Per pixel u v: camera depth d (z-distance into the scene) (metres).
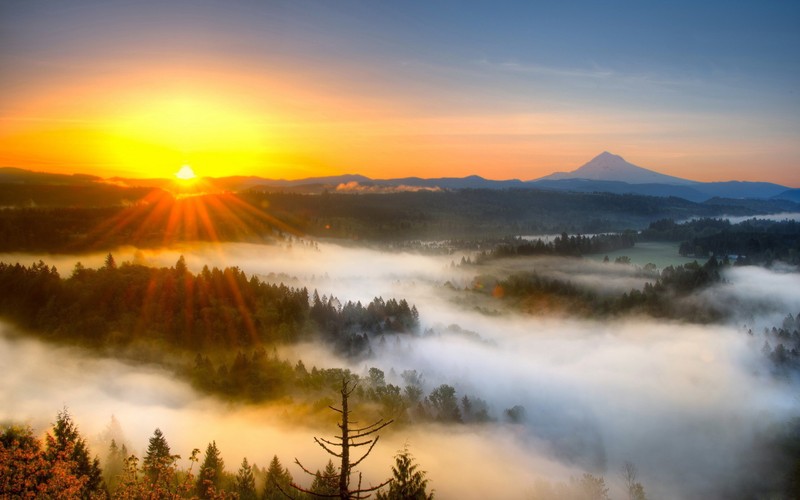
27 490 48.22
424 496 54.81
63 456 57.09
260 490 95.81
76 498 51.28
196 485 83.38
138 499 50.88
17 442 51.38
